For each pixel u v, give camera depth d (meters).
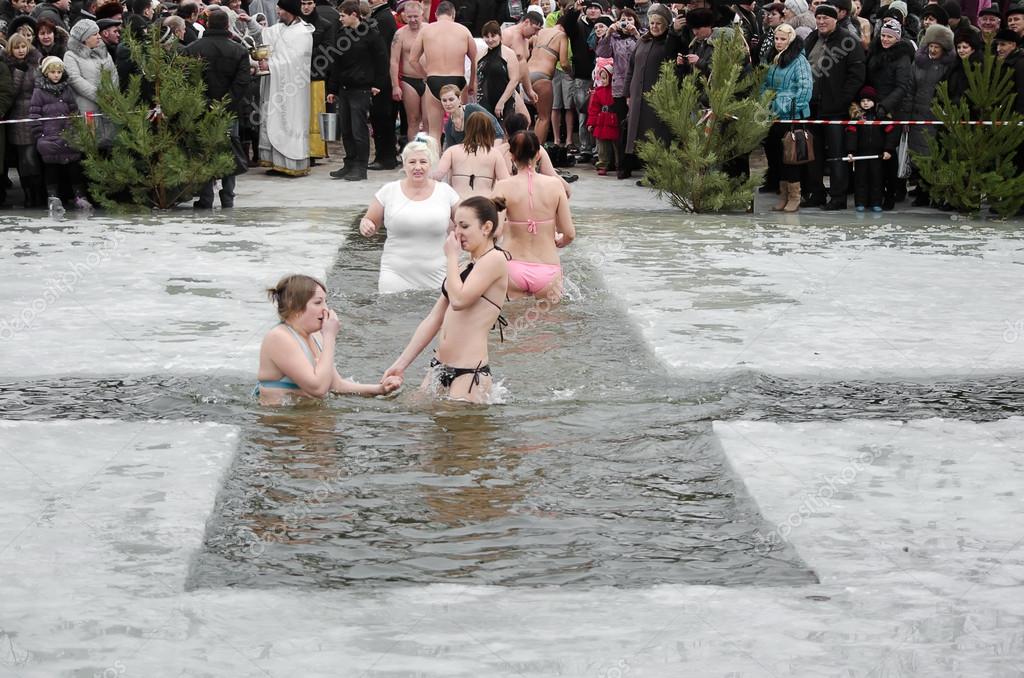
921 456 6.00
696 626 4.20
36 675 3.83
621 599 4.45
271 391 7.01
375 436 6.46
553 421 6.76
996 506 5.33
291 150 18.09
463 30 17.88
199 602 4.38
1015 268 11.28
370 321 9.19
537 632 4.16
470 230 7.11
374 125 19.03
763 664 3.92
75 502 5.32
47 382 7.37
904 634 4.14
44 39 15.06
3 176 15.16
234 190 16.61
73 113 14.71
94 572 4.61
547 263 9.94
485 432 6.55
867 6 17.39
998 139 14.62
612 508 5.47
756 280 10.63
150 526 5.05
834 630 4.17
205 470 5.74
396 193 10.16
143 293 9.91
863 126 15.12
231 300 9.67
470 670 3.88
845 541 4.96
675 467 6.02
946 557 4.79
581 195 16.59
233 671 3.87
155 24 15.22
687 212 15.19
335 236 12.93
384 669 3.88
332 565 4.83
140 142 14.41
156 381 7.41
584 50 19.42
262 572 4.76
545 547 5.03
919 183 15.38
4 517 5.14
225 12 16.00
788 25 15.19
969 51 14.88
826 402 7.16
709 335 8.62
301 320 7.05
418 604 4.40
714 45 15.27
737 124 14.98
